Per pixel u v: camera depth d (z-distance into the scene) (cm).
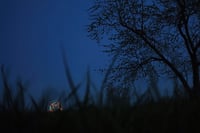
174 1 1819
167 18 1891
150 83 222
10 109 215
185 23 1867
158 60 1911
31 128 209
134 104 223
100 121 196
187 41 1847
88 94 194
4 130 209
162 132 209
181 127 216
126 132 199
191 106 240
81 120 193
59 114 229
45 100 219
